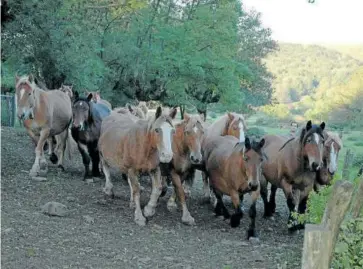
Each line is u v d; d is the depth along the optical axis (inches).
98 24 1132.5
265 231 398.3
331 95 1923.0
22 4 800.9
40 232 326.3
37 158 496.4
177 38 1243.2
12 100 1029.2
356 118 1766.7
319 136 379.9
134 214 388.2
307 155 379.2
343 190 167.8
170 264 293.7
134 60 1171.3
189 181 472.1
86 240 323.3
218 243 346.9
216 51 1279.5
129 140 382.3
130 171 386.6
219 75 1286.9
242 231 387.5
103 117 509.7
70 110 549.6
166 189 480.7
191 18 1363.2
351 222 212.5
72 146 654.5
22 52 864.3
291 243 362.0
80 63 908.0
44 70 912.9
